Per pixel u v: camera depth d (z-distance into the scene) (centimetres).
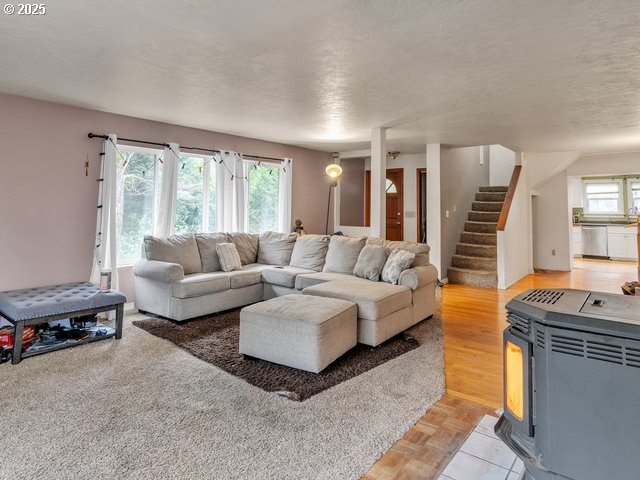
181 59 264
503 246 580
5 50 251
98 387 241
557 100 352
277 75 293
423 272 389
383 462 171
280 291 450
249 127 484
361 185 805
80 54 257
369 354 303
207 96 350
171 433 191
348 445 183
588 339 111
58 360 284
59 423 199
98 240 401
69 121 385
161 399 226
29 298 312
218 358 288
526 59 260
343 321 288
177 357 292
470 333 363
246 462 169
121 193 438
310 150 664
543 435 119
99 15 205
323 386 245
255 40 234
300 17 205
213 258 459
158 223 460
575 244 1000
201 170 508
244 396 231
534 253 799
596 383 110
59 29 221
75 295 323
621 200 967
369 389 242
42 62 271
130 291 444
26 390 236
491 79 298
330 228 707
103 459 170
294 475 161
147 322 380
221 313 418
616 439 108
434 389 243
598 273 739
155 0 189
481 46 239
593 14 199
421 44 237
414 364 284
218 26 216
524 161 700
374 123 452
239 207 538
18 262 356
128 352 302
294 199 639
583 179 1017
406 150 668
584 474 112
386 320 327
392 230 760
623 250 930
